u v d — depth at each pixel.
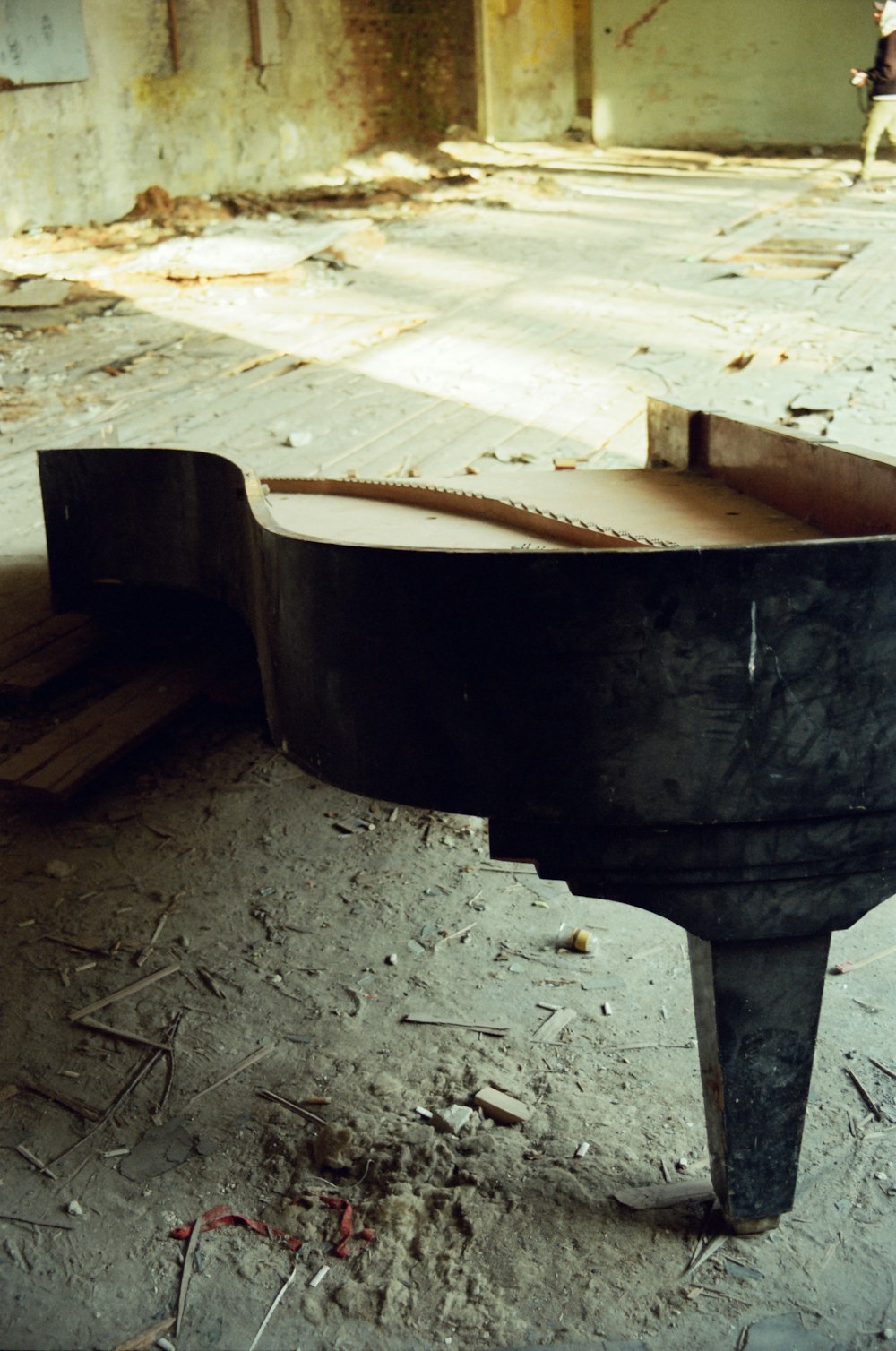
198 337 8.53
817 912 2.01
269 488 3.92
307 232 11.69
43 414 6.92
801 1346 1.96
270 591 2.28
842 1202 2.22
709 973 2.04
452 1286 2.09
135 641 4.52
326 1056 2.61
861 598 1.85
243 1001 2.79
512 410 6.70
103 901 3.16
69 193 12.68
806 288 9.41
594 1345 1.98
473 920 3.05
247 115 14.48
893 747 1.93
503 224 12.69
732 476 3.60
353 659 2.08
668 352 7.78
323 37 15.23
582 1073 2.54
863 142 14.61
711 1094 2.11
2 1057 2.64
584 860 2.01
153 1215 2.24
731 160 16.70
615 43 17.61
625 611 1.86
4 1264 2.15
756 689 1.88
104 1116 2.47
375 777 2.12
